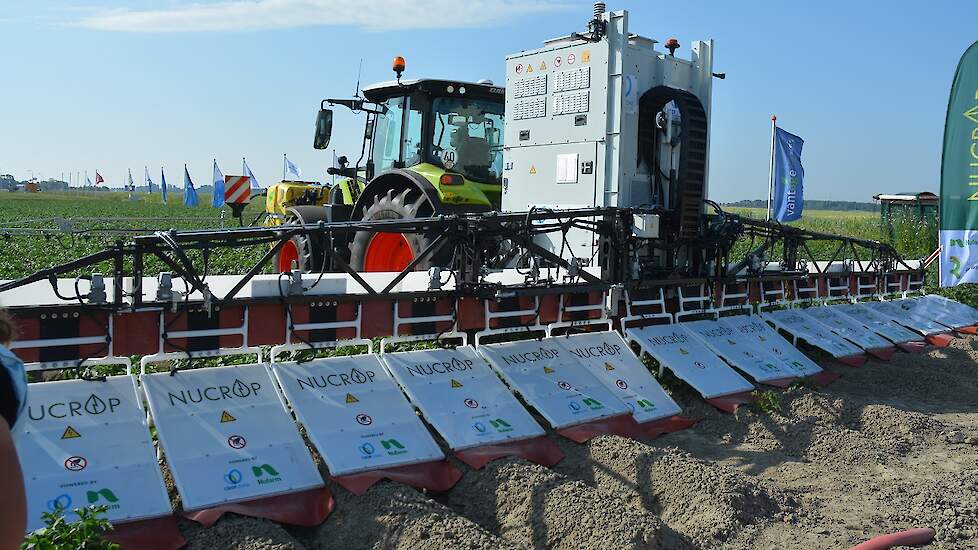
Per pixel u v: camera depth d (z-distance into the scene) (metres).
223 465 4.40
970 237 9.88
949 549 4.23
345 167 11.41
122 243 4.79
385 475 4.64
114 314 4.76
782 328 8.55
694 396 6.82
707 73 8.31
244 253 15.56
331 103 10.75
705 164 8.00
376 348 7.34
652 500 4.78
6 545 1.74
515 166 8.55
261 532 4.00
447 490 4.82
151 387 4.70
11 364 1.84
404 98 9.91
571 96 7.91
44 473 4.00
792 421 6.27
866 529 4.45
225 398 4.82
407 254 8.48
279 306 5.39
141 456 4.27
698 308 8.03
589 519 4.16
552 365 6.28
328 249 5.59
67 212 45.19
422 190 8.60
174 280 5.68
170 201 77.81
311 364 5.31
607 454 5.29
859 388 7.65
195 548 3.86
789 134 15.05
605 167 7.64
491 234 6.24
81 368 4.93
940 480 5.24
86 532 3.26
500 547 3.91
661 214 7.61
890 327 9.52
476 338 6.38
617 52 7.50
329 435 4.83
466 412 5.43
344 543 4.12
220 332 5.17
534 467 4.84
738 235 8.03
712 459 5.64
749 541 4.25
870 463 5.57
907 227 21.52
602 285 6.91
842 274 9.69
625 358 6.76
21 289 5.16
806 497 4.92
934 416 6.80
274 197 15.83
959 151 9.88
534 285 6.59
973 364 8.36
